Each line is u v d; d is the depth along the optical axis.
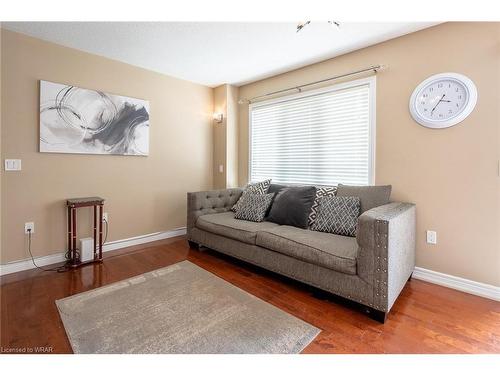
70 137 2.79
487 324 1.70
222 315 1.81
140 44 2.69
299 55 2.91
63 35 2.51
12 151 2.46
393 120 2.51
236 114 4.14
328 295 2.08
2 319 1.74
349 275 1.84
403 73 2.44
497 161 2.00
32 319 1.73
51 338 1.54
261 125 3.84
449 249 2.24
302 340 1.55
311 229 2.52
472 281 2.13
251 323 1.71
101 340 1.53
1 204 2.43
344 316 1.80
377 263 1.70
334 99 2.99
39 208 2.64
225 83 3.98
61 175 2.77
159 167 3.60
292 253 2.14
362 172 2.79
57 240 2.76
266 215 2.96
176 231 3.85
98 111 2.97
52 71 2.66
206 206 3.32
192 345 1.50
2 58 2.38
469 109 2.09
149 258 2.93
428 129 2.31
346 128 2.90
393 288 1.76
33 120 2.57
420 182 2.37
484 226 2.07
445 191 2.24
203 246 3.21
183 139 3.86
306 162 3.29
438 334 1.60
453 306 1.93
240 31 2.41
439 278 2.28
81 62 2.85
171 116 3.70
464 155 2.14
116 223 3.23
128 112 3.22
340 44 2.63
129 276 2.44
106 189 3.12
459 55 2.14
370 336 1.58
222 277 2.44
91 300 1.99
